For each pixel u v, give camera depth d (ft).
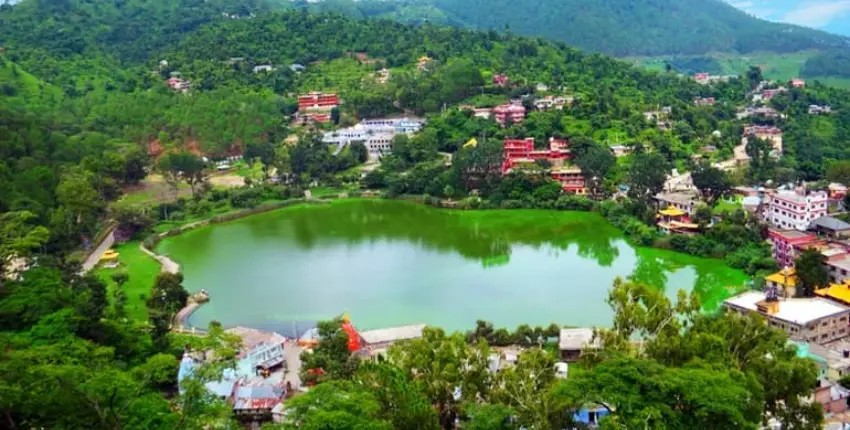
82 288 431.84
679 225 627.87
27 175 642.63
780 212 612.70
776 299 411.54
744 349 296.10
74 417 202.08
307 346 404.36
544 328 417.69
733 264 548.72
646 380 217.77
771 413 274.77
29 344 269.23
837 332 394.93
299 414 202.08
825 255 479.82
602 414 282.56
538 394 255.70
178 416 209.56
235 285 528.63
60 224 598.34
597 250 606.96
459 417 274.98
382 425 197.47
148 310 461.78
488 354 308.81
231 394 334.44
